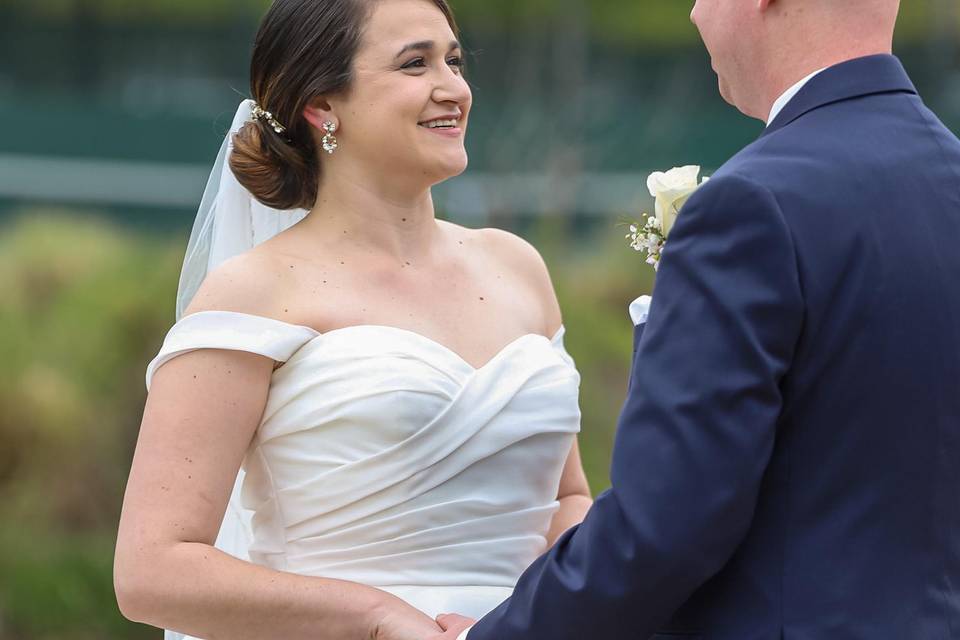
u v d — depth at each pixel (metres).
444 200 12.51
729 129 18.47
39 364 10.14
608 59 23.19
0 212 19.97
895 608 3.06
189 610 3.71
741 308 2.99
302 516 3.94
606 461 10.05
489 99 18.42
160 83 25.72
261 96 4.18
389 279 4.09
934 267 3.14
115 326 10.29
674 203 3.65
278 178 4.21
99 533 9.78
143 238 14.98
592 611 3.08
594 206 17.39
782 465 3.09
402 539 3.88
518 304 4.36
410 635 3.64
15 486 9.77
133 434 9.97
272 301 3.94
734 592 3.12
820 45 3.31
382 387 3.85
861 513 3.08
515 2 17.86
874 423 3.08
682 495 2.96
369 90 4.01
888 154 3.20
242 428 3.86
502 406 3.96
